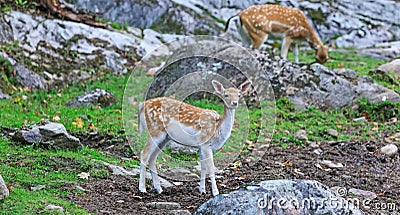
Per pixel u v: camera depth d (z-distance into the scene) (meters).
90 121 11.50
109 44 16.11
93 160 8.93
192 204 7.61
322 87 14.02
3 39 14.47
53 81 14.06
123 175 8.64
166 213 7.09
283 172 9.54
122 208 7.24
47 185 7.73
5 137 9.76
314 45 16.59
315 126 12.47
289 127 12.20
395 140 11.70
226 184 8.70
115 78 14.86
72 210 6.85
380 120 13.18
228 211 6.58
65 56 15.05
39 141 9.36
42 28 15.42
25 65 14.02
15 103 12.43
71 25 16.02
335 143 11.41
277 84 13.97
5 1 15.62
